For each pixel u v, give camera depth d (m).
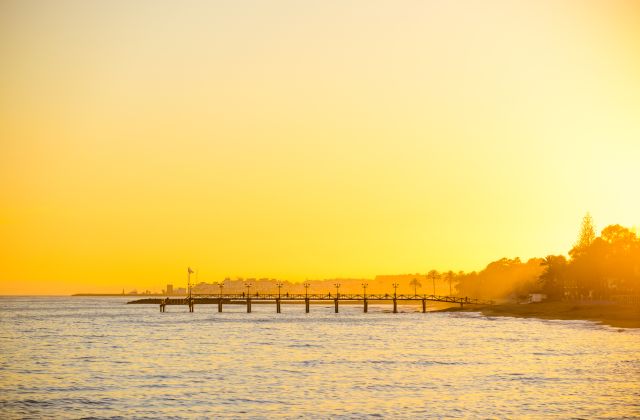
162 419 56.25
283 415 57.44
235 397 65.19
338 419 55.88
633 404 59.91
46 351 108.88
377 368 85.19
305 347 113.69
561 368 81.75
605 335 128.38
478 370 81.75
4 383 74.25
